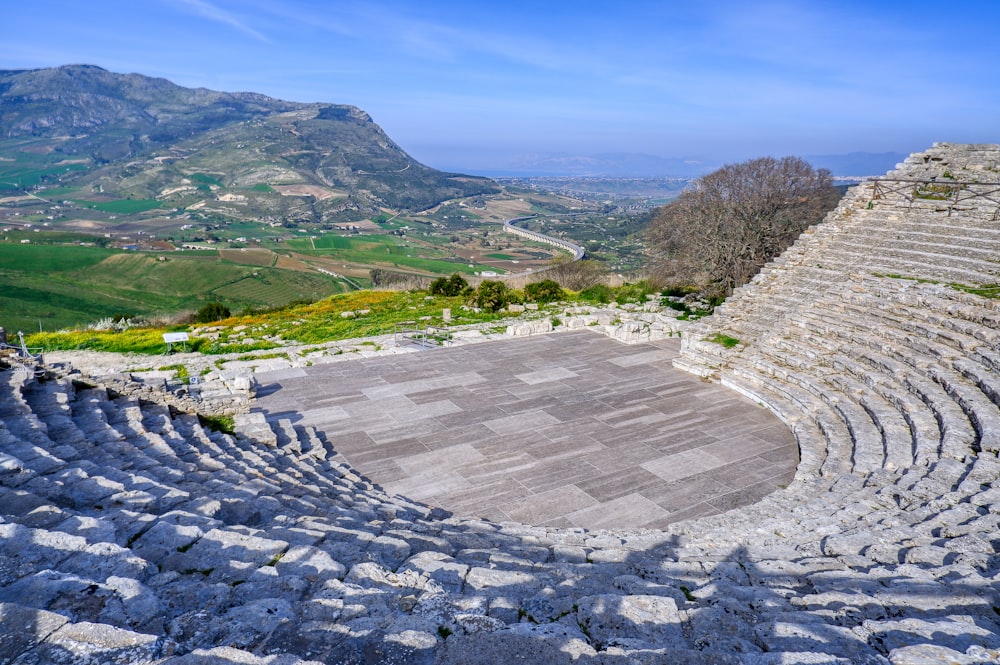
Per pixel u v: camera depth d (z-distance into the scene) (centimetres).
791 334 1888
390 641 407
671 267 3912
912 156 2447
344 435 1487
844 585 586
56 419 1001
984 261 1742
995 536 690
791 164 3703
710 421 1590
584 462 1352
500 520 1105
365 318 3334
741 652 433
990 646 431
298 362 2102
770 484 1256
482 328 2703
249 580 514
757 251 3597
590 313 3011
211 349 2619
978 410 1154
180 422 1271
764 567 663
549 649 407
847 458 1258
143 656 356
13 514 576
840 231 2288
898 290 1772
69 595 420
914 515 828
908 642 439
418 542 725
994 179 2119
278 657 361
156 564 536
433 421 1580
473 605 492
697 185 3966
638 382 1908
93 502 657
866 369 1560
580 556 745
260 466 1087
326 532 697
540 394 1792
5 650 346
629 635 463
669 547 797
